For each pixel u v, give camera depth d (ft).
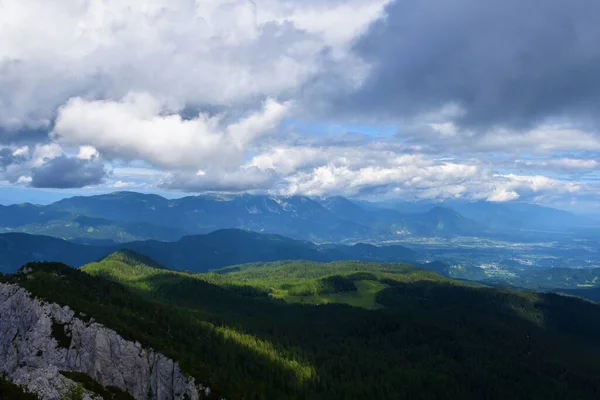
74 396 550.36
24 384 547.08
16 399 511.40
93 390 569.64
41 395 535.19
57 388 551.59
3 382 536.01
